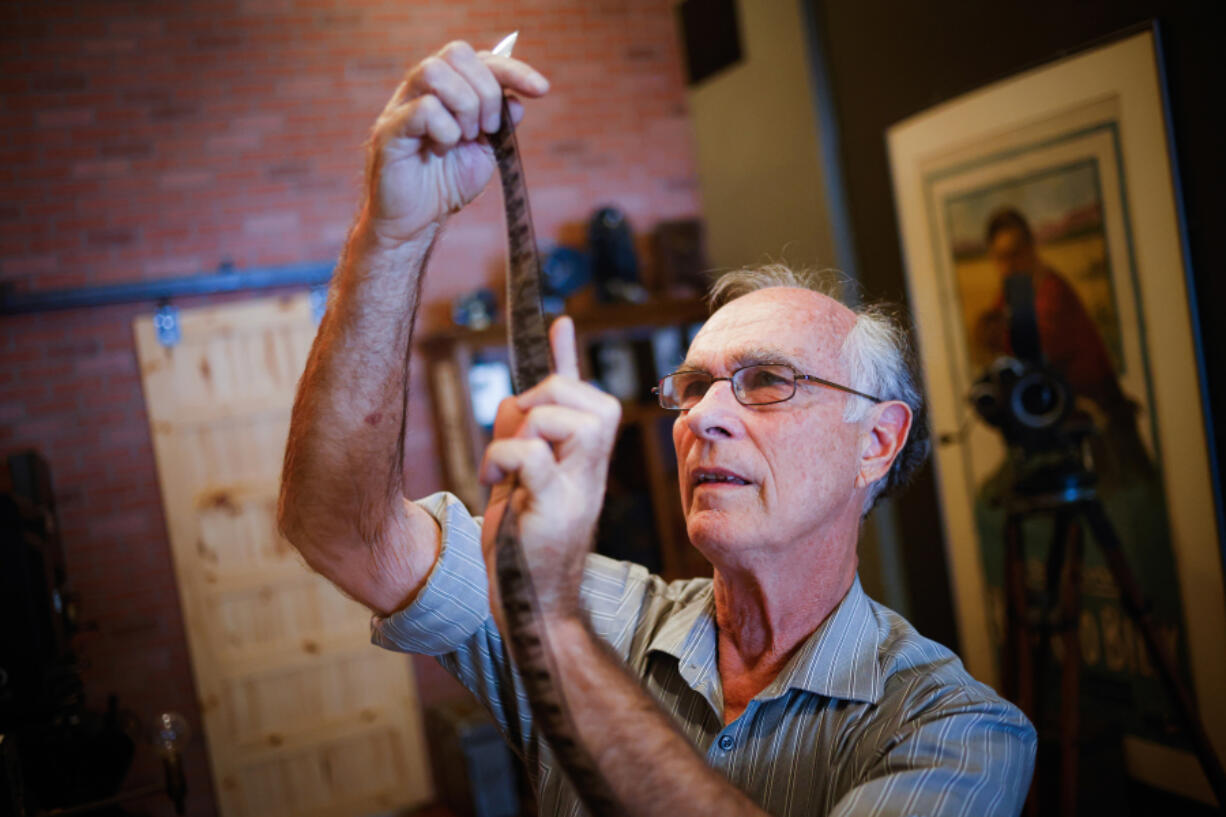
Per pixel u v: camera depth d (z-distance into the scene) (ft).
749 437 3.82
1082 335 8.96
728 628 4.09
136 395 14.01
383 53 15.25
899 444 4.14
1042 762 8.29
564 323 2.54
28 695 8.55
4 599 8.50
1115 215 8.48
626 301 15.20
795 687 3.68
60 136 13.80
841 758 3.56
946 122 10.15
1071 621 8.02
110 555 13.80
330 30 15.01
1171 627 8.52
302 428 3.40
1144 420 8.50
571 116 16.25
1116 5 8.36
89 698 13.58
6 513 8.50
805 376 3.84
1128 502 8.77
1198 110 7.82
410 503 4.00
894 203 11.17
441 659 4.17
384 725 14.78
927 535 11.22
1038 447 8.02
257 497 14.39
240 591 14.26
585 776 2.42
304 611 14.52
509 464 2.41
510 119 2.77
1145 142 8.15
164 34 14.26
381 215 3.01
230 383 14.37
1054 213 9.03
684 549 15.08
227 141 14.48
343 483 3.44
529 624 2.42
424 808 14.87
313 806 14.42
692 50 15.76
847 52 11.86
